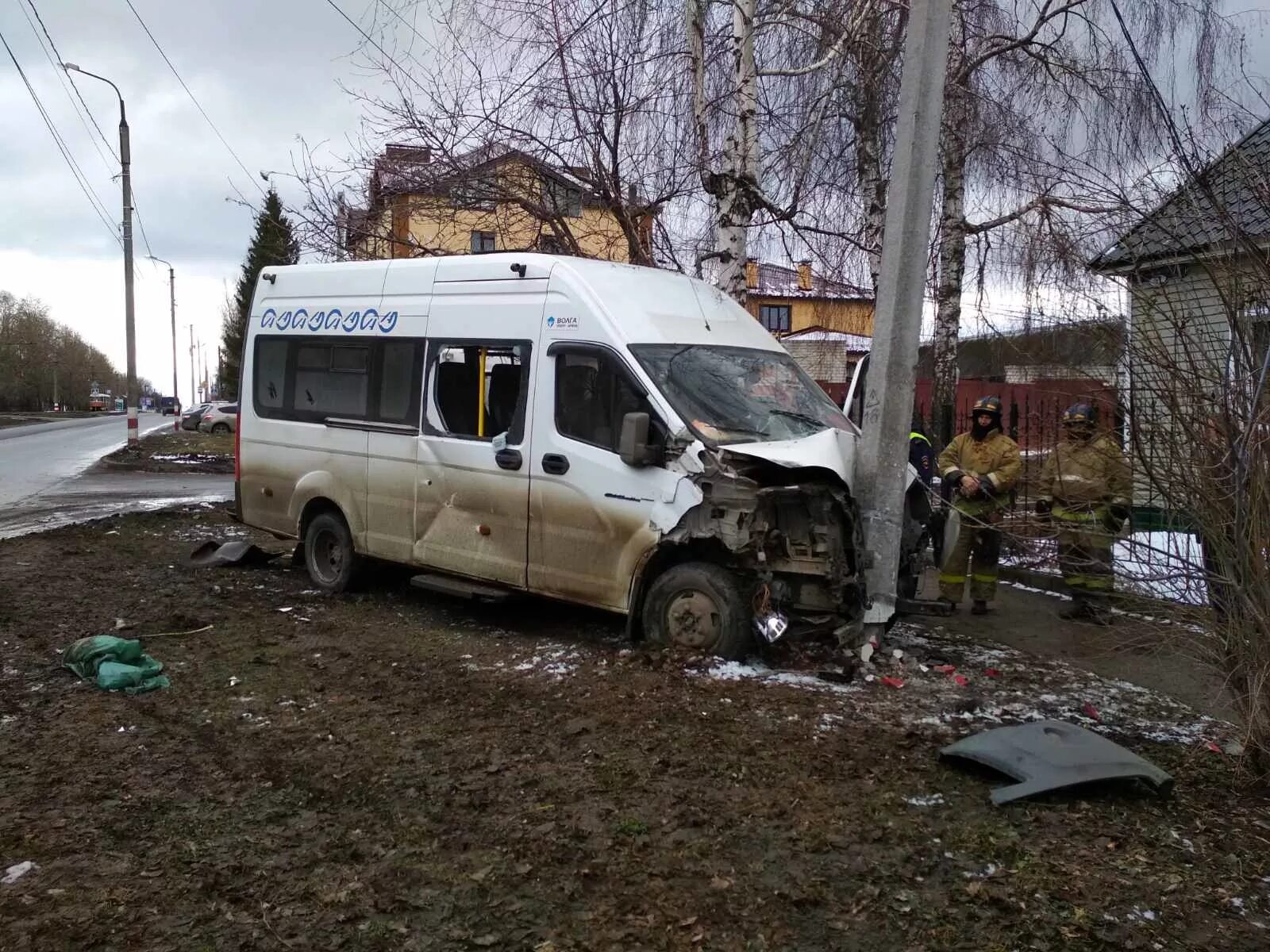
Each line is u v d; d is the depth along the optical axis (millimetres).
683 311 6723
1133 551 4609
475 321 6973
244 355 8875
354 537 7809
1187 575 4371
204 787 4160
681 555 6070
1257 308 4051
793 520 5777
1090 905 3250
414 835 3711
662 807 3943
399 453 7402
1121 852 3631
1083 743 4328
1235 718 4520
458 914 3180
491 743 4637
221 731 4828
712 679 5547
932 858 3551
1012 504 7781
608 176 10445
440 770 4324
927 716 5121
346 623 7109
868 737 4770
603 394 6191
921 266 5918
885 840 3689
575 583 6336
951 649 6715
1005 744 4324
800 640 5988
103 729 4840
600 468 6133
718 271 9711
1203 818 3951
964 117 11375
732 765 4359
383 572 8508
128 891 3297
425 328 7293
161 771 4324
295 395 8344
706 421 5930
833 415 6719
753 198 9750
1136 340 4492
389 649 6383
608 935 3064
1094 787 4156
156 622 6984
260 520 8719
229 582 8523
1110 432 4836
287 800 4039
